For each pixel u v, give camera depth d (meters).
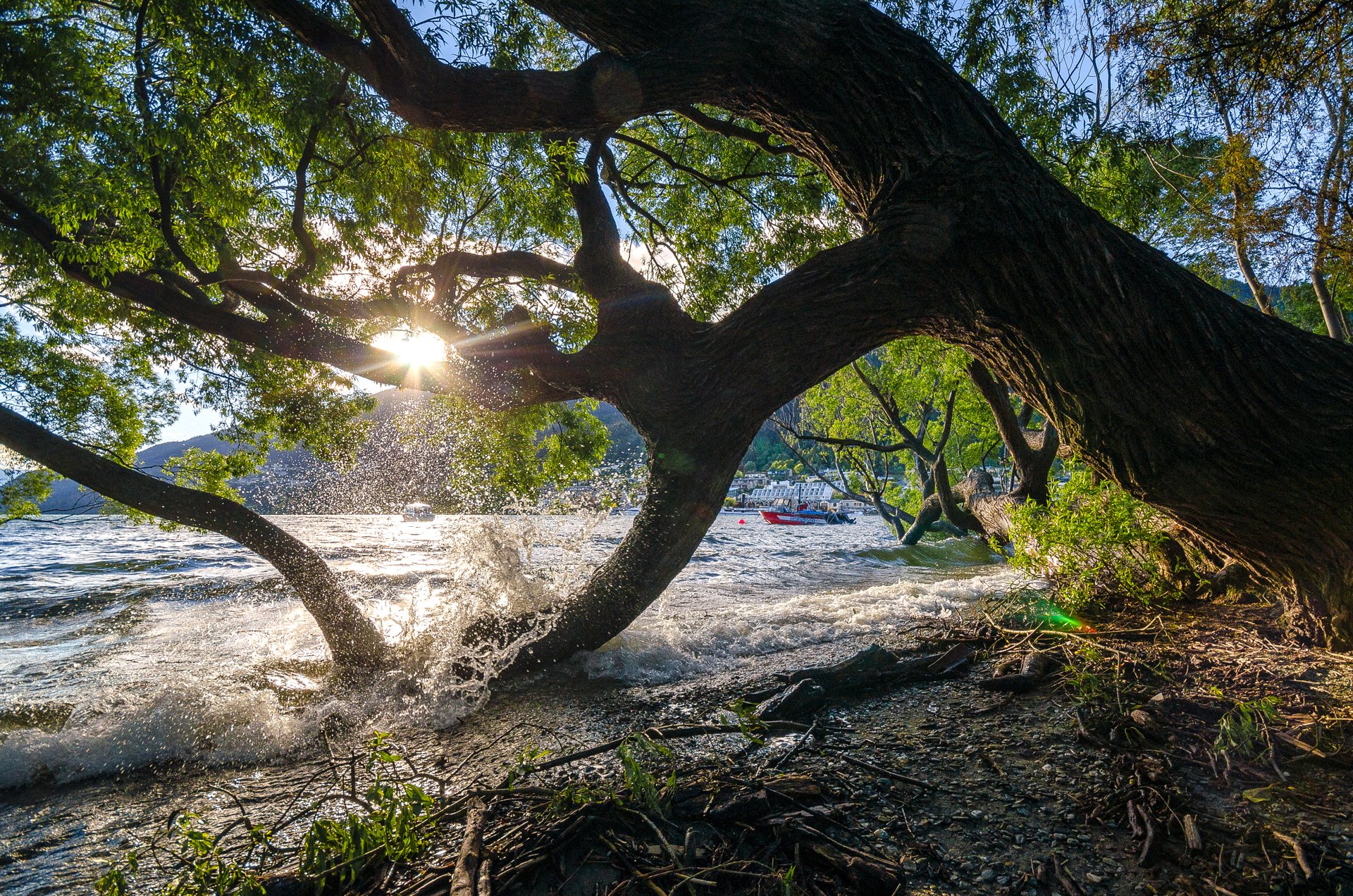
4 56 4.59
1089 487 7.14
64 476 4.98
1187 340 4.57
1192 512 5.04
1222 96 6.43
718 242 9.90
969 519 19.38
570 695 5.02
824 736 3.88
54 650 7.05
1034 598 7.03
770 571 14.19
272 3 4.28
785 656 6.12
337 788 3.57
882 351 22.36
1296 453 4.50
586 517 6.45
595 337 5.66
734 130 6.74
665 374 5.36
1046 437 12.07
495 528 6.18
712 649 6.36
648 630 6.77
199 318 5.67
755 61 5.12
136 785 3.72
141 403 10.15
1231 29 5.98
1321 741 3.41
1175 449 4.80
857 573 13.97
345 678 5.40
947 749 3.67
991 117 5.00
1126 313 4.60
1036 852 2.67
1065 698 4.31
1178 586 6.43
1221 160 7.05
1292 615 5.08
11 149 5.38
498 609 5.80
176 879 2.71
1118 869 2.55
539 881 2.47
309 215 7.06
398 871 2.58
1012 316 4.91
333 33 4.43
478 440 8.79
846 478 32.00
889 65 5.01
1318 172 6.60
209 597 10.58
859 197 5.59
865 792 3.16
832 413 28.78
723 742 3.82
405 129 6.09
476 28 5.30
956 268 4.93
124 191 4.95
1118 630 5.50
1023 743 3.70
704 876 2.45
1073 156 7.83
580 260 6.01
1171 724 3.76
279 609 9.33
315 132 5.48
